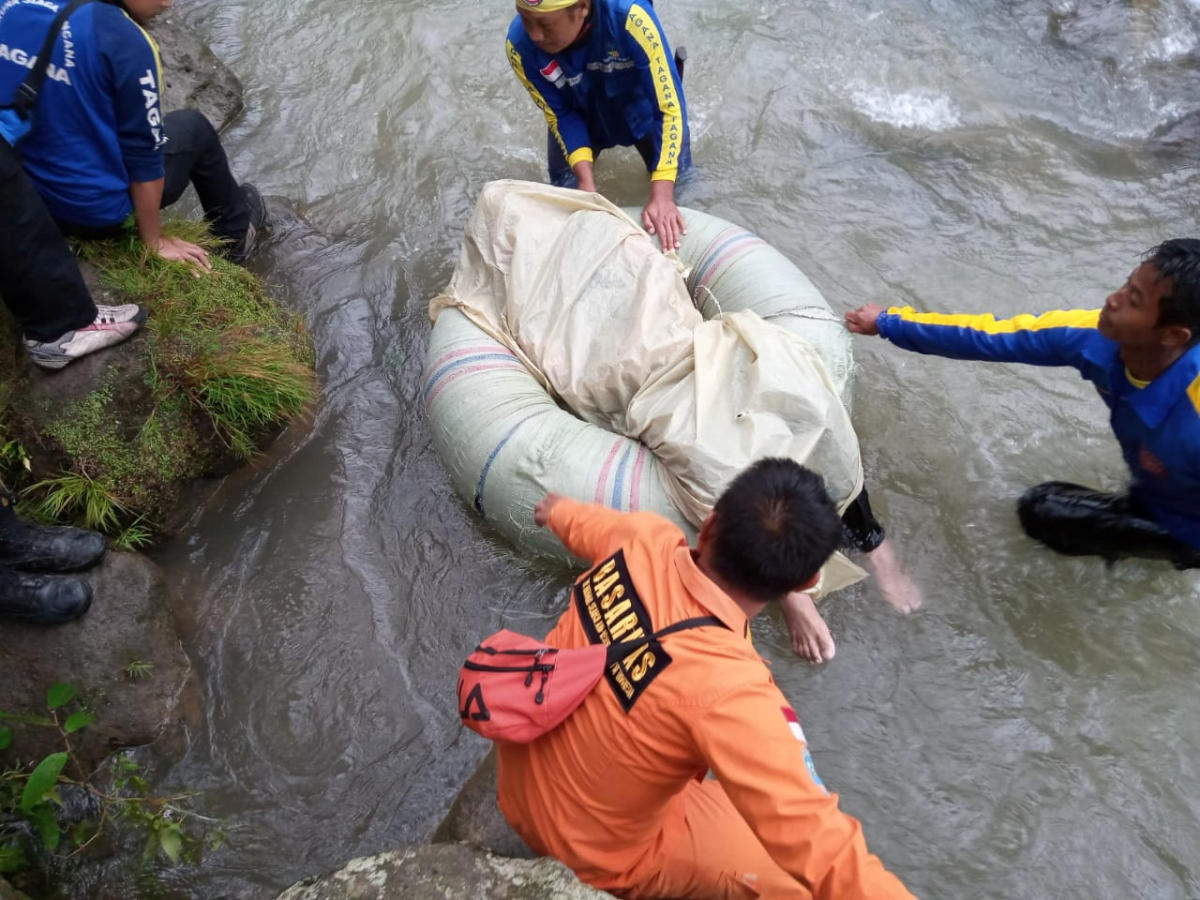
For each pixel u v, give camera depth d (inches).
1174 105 191.2
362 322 155.4
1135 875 101.0
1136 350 101.4
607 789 75.2
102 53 115.6
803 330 126.3
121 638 112.0
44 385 121.0
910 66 198.8
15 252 109.1
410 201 174.9
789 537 70.8
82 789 106.0
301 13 210.1
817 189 176.1
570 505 89.2
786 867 64.9
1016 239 167.2
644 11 138.1
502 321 132.1
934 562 126.1
